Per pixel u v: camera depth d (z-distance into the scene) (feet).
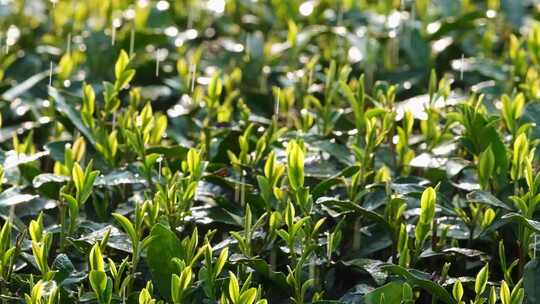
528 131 12.06
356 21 19.40
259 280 10.50
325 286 10.74
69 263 9.71
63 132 14.07
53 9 19.24
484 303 10.23
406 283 9.30
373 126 11.33
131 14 19.33
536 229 9.63
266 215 10.93
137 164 11.76
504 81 15.40
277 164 11.42
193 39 18.99
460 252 10.41
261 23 19.07
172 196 10.54
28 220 11.78
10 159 11.33
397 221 10.65
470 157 12.55
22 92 15.28
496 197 11.10
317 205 11.19
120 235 10.48
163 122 12.55
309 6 19.21
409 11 19.92
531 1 21.68
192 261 9.75
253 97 15.76
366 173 11.44
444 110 13.69
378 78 16.72
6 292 9.81
